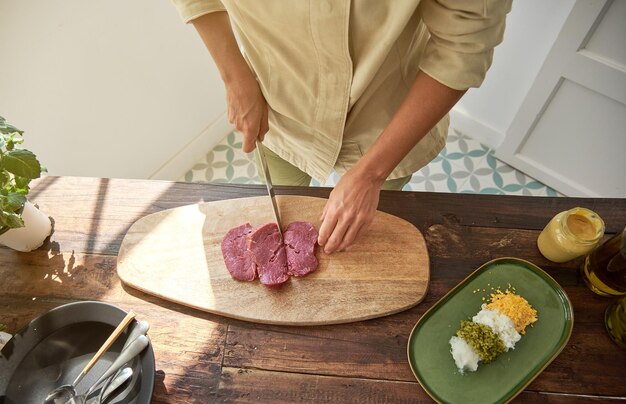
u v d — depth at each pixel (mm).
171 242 863
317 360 734
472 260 823
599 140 1573
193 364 740
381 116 958
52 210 922
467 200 891
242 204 907
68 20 1289
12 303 816
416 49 879
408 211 885
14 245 842
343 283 796
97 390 705
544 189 1870
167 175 1967
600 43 1323
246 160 2059
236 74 901
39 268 853
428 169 1948
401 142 771
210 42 893
